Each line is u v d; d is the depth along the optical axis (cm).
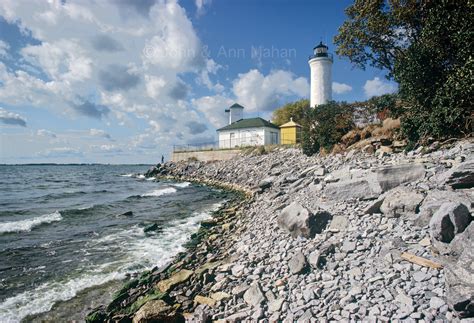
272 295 579
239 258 805
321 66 3762
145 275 858
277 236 872
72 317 670
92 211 1994
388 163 1201
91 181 5300
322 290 554
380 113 1772
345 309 480
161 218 1703
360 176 1083
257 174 2667
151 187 3800
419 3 1550
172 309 609
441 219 559
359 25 1886
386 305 464
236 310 566
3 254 1088
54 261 1016
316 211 847
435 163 971
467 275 420
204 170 4050
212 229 1312
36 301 741
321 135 2111
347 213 859
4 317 671
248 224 1200
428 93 1309
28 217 1833
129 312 659
